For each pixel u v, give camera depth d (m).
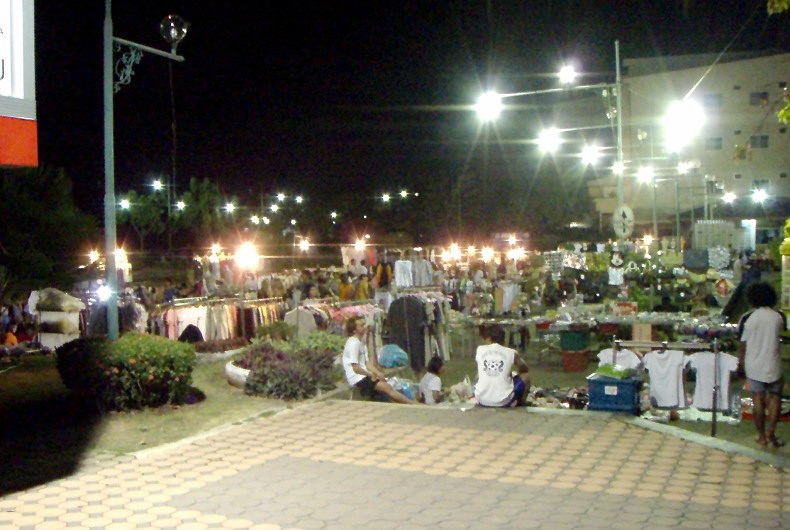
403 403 11.11
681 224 51.62
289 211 56.62
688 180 54.41
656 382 11.04
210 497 6.79
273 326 14.26
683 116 22.08
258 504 6.59
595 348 17.27
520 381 10.56
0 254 13.37
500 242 40.47
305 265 41.44
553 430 8.93
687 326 14.36
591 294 23.20
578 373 15.54
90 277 14.80
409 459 7.88
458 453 8.06
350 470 7.53
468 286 23.45
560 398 11.86
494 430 8.99
